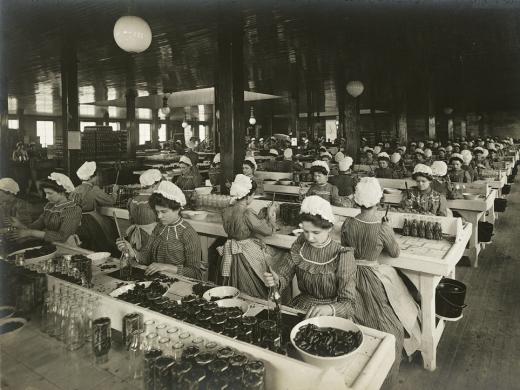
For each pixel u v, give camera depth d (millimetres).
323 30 5938
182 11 5023
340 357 1562
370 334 1885
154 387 1550
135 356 1772
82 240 5117
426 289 3088
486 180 7891
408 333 2951
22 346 1974
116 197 5895
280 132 28688
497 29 5941
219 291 2389
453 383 2934
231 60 5582
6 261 2785
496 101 20562
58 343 2004
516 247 6355
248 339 1749
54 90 12695
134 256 3123
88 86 11750
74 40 6266
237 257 3381
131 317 1905
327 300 2398
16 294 2338
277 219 4500
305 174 8898
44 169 11031
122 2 4609
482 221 6246
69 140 7176
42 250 3158
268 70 9383
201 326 1838
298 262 2428
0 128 10227
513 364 3158
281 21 5480
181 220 3131
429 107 14867
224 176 5809
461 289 3492
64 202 4016
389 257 3205
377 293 2898
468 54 7793
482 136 26828
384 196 6555
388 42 6723
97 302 2121
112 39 6215
